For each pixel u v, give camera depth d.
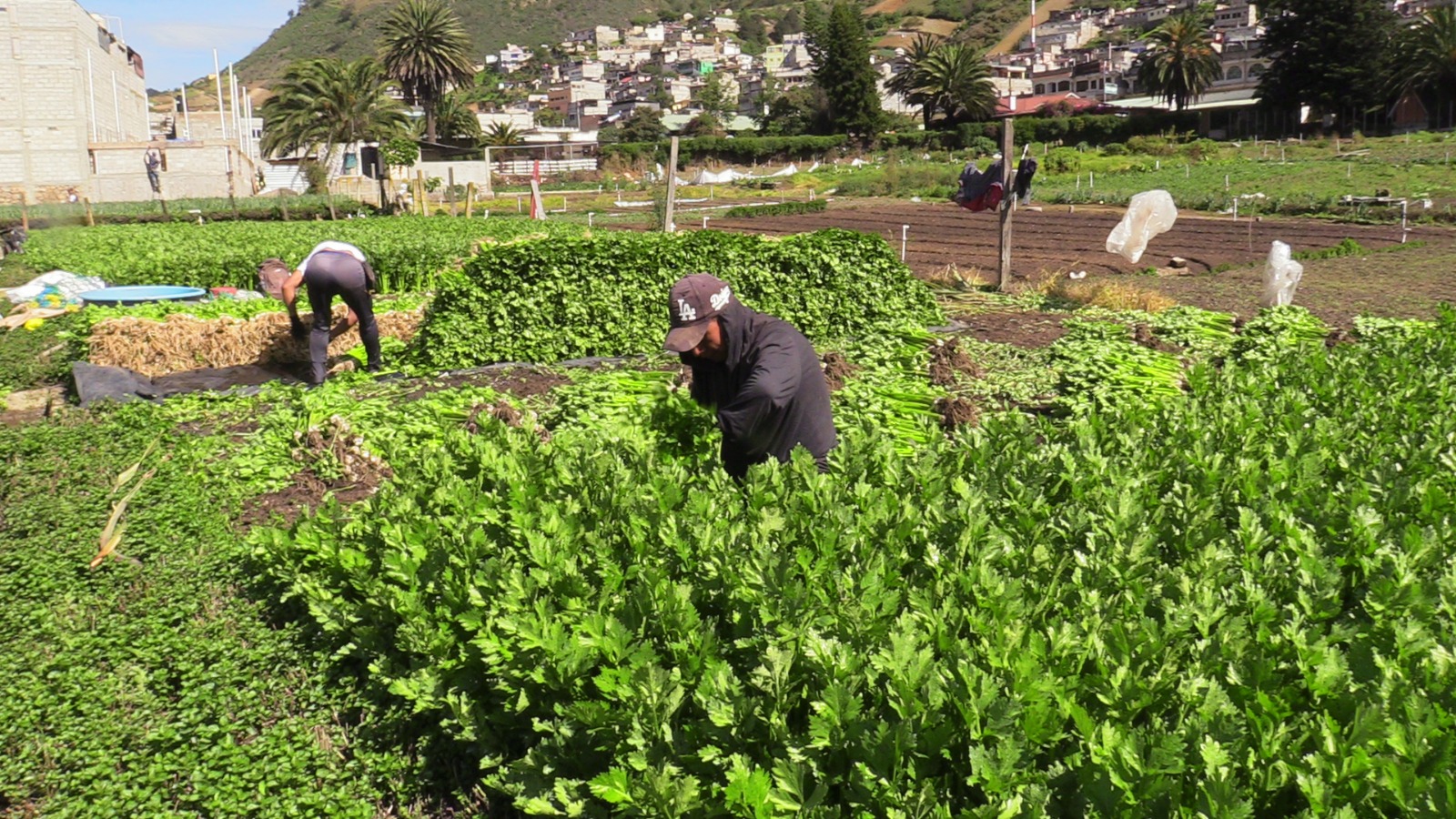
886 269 15.98
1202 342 14.21
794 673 4.02
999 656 3.71
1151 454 6.43
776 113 118.88
